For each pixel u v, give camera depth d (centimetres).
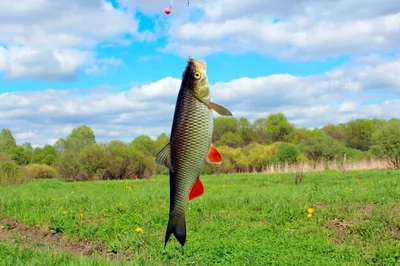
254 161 4419
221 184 2552
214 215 1282
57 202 1656
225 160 4459
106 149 4097
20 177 3494
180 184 380
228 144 6259
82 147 4266
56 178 4584
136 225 1200
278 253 927
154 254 990
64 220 1307
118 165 4028
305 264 870
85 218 1359
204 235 1074
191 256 959
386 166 3622
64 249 1098
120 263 899
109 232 1169
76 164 3991
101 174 4016
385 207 1220
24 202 1653
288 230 1119
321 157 4650
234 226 1148
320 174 2864
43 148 5984
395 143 3591
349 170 3297
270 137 6731
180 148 378
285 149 4350
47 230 1253
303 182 2345
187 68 376
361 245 995
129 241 1080
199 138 372
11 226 1323
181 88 380
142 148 4691
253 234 1076
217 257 927
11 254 952
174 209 384
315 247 962
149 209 1410
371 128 6962
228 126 6494
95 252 1062
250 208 1371
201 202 1461
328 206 1327
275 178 2803
